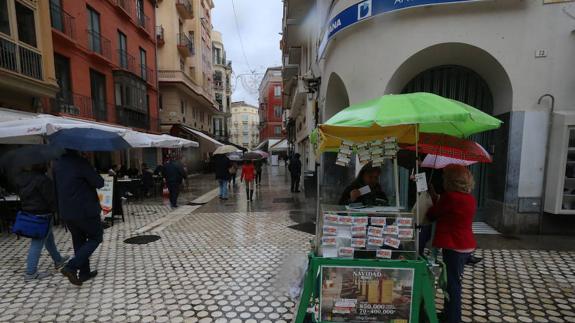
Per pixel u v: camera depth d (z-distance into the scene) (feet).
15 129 18.44
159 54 71.87
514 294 11.35
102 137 11.93
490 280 12.46
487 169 20.88
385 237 8.51
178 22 76.59
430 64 20.93
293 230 20.90
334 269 8.38
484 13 18.15
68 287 12.23
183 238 19.21
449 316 8.95
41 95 30.07
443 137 10.35
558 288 11.81
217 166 36.24
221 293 11.63
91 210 11.96
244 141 289.53
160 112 73.00
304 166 56.95
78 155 12.03
